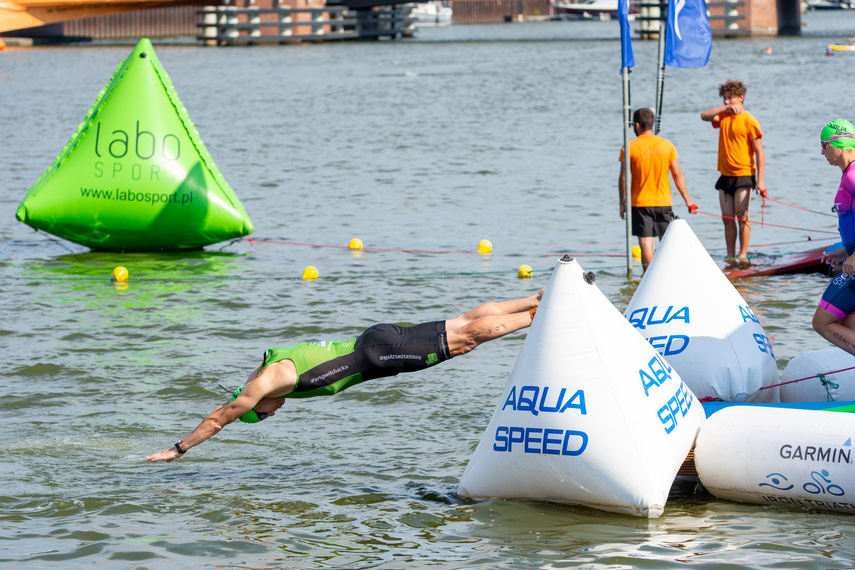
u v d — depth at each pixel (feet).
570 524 27.78
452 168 111.34
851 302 31.94
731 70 255.50
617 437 28.02
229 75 281.13
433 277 61.16
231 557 26.21
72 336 48.88
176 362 44.80
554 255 67.00
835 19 618.44
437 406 38.91
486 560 25.54
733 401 33.06
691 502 29.50
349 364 30.66
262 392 30.50
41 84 255.09
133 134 68.08
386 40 495.82
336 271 63.62
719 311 34.32
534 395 28.89
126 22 555.28
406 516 28.71
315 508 29.48
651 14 431.02
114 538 27.45
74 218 67.97
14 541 27.25
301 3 449.06
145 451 34.65
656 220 59.21
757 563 24.80
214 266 65.57
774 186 90.27
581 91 214.07
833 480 27.55
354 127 157.17
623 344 29.07
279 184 102.94
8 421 37.47
